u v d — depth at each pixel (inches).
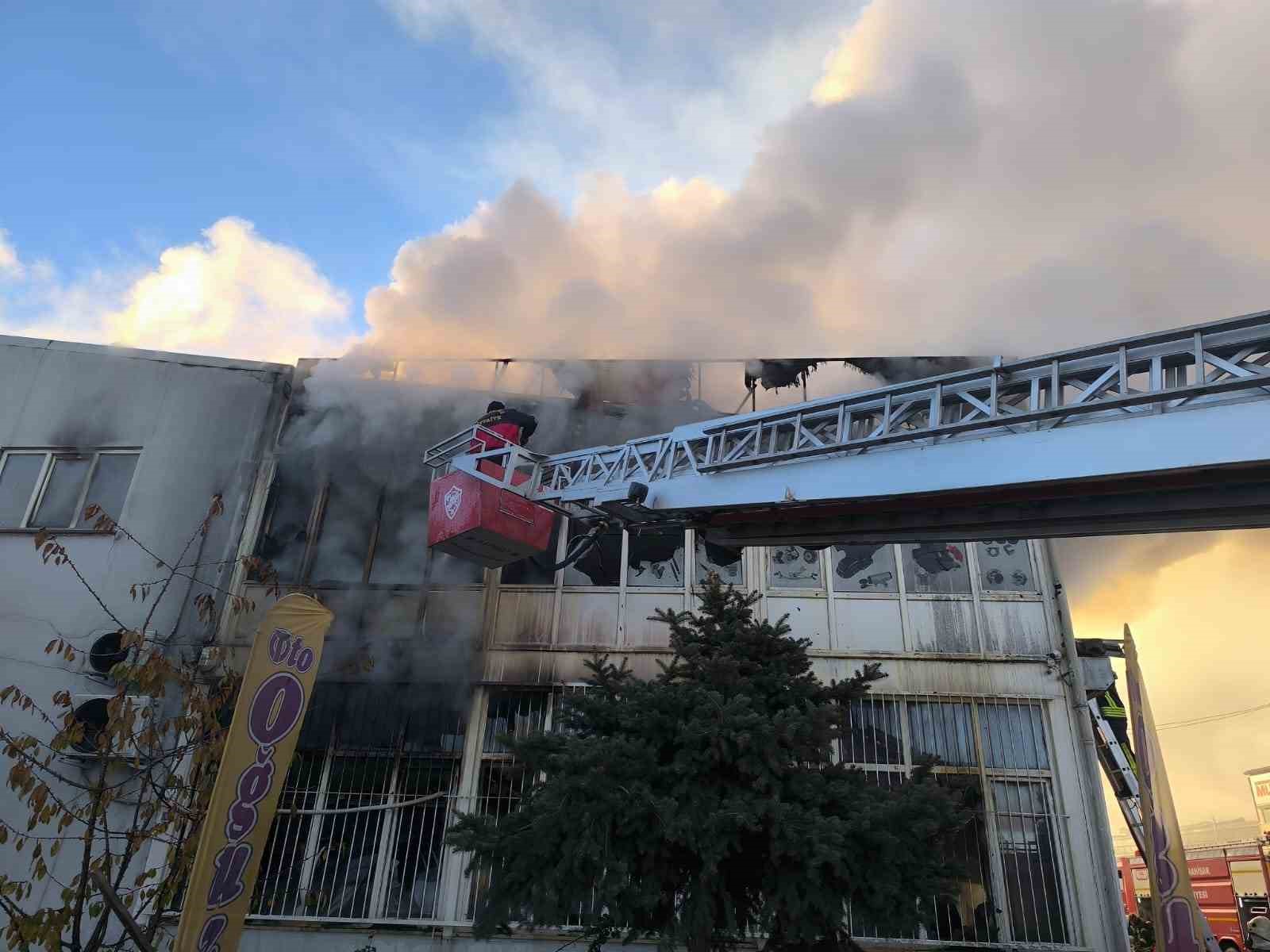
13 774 196.5
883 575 369.7
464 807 341.4
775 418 194.5
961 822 219.1
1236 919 726.5
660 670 357.4
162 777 246.1
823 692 251.4
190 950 161.2
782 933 213.5
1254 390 127.8
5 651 361.4
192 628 365.1
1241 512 145.5
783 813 200.5
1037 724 341.4
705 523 222.7
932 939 309.9
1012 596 360.5
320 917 326.3
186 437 408.2
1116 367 141.0
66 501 400.2
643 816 204.5
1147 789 269.4
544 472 258.5
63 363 426.0
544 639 369.1
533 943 317.4
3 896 191.0
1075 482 152.4
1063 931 308.7
